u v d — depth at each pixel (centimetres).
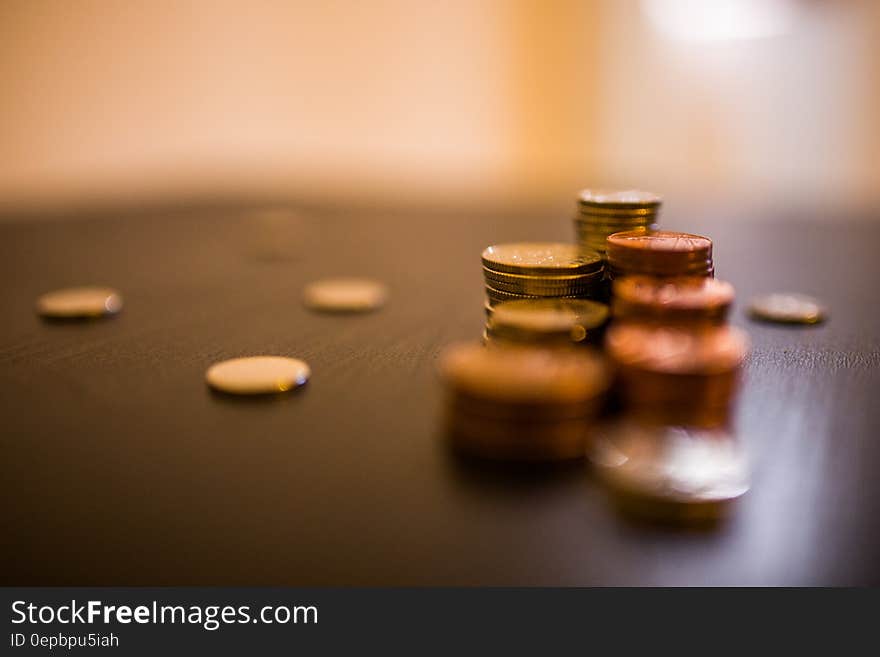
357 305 33
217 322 32
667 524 22
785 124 87
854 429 25
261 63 84
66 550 22
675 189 85
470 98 90
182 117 79
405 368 28
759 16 85
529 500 23
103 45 70
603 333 26
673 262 26
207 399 27
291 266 40
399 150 91
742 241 45
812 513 22
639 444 24
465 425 24
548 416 24
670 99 90
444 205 62
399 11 88
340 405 26
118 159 74
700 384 24
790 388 27
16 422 26
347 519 22
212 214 56
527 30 89
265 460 24
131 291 36
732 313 33
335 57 88
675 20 87
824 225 50
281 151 88
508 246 29
